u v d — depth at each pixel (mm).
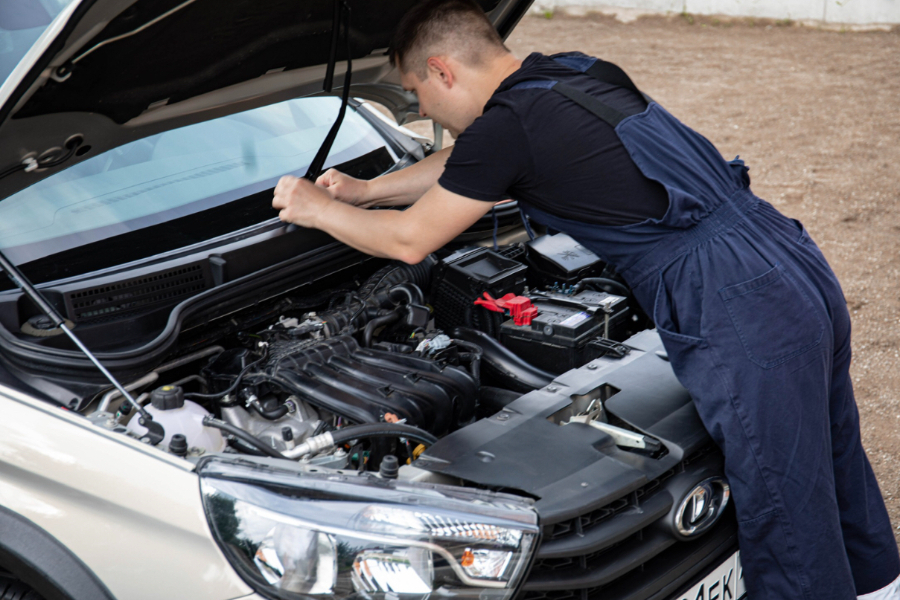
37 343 1853
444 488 1623
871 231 5758
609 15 12461
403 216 2082
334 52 2416
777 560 1899
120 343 1963
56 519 1609
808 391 1878
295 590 1524
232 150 2609
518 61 2152
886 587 2340
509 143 1919
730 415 1845
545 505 1638
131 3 1698
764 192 6473
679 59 10414
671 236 1916
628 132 1905
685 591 1831
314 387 2012
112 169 2355
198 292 2158
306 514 1528
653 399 2037
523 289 2604
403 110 3109
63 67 1764
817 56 10586
